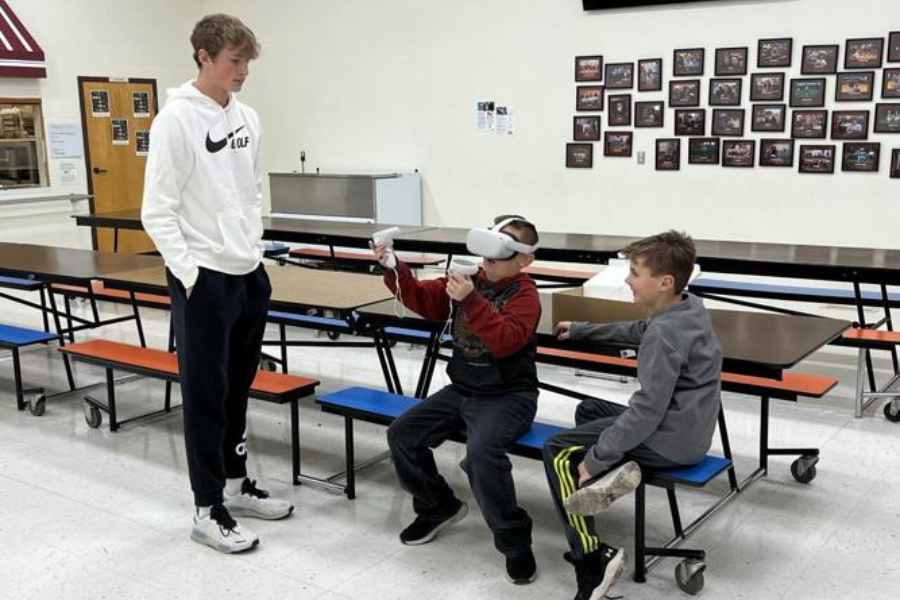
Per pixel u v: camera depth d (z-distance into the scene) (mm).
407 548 2896
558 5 7398
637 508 2582
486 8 7809
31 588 2658
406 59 8398
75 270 4383
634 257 2455
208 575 2727
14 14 8047
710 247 4875
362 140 8867
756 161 6664
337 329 4328
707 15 6691
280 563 2801
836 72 6234
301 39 9078
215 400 2834
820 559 2787
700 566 2525
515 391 2734
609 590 2566
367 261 6727
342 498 3316
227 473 3121
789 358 2645
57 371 5219
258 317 2947
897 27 5969
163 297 5336
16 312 6930
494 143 7992
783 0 6359
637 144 7191
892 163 6117
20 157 8273
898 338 4043
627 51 7113
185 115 2658
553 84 7547
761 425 3418
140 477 3551
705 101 6809
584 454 2525
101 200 9008
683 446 2426
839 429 4023
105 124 8969
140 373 3818
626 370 3309
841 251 4664
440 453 3789
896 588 2602
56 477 3555
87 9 8695
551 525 3061
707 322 2463
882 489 3334
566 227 7707
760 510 3154
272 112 9469
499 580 2668
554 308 3086
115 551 2896
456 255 5938
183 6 9625
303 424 4219
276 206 8898
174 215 2691
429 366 3613
